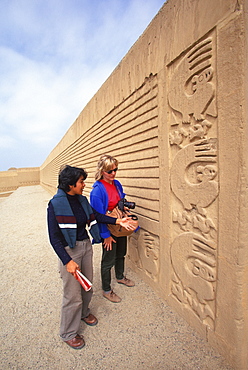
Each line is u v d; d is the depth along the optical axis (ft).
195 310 6.52
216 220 5.53
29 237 18.42
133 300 8.29
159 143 7.66
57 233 5.57
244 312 5.10
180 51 6.28
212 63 5.32
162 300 8.18
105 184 7.85
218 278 5.55
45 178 72.59
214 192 5.48
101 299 8.46
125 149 10.69
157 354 5.86
